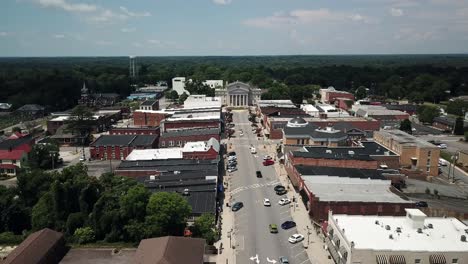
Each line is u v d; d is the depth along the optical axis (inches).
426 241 2539.4
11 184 4896.7
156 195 3218.5
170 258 2450.8
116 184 3782.0
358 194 3602.4
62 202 3462.1
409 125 7687.0
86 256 2910.9
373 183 3880.4
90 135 7170.3
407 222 2795.3
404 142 5196.9
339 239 2687.0
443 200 3932.1
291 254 3021.7
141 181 4261.8
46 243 2824.8
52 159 5487.2
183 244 2682.1
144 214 3235.7
